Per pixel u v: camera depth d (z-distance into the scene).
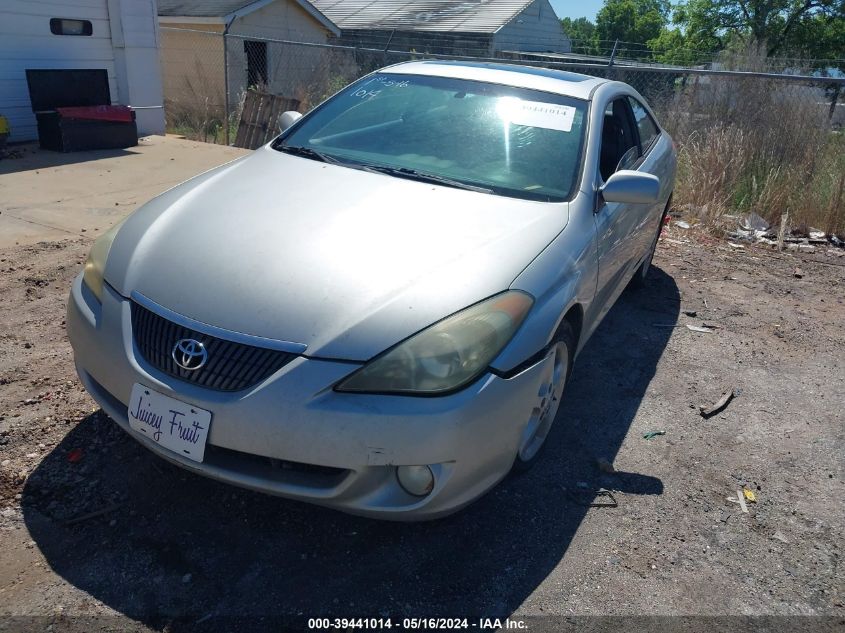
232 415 2.21
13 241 5.41
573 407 3.68
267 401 2.19
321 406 2.17
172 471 2.83
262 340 2.25
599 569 2.54
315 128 3.82
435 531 2.65
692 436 3.50
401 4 29.75
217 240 2.64
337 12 30.31
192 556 2.43
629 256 4.15
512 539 2.65
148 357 2.39
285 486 2.26
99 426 3.09
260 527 2.59
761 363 4.39
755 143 8.52
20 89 9.30
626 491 3.00
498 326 2.40
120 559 2.39
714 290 5.69
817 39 32.22
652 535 2.74
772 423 3.68
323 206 2.87
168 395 2.31
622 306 5.21
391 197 2.97
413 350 2.24
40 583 2.26
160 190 7.39
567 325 2.95
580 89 3.90
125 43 10.22
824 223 7.46
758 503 3.00
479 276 2.50
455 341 2.28
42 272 4.78
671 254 6.60
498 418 2.37
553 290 2.70
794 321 5.11
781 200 7.69
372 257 2.51
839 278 6.16
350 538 2.57
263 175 3.24
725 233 7.26
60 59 9.60
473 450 2.31
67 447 2.93
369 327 2.26
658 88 11.11
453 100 3.76
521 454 2.87
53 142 9.02
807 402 3.93
